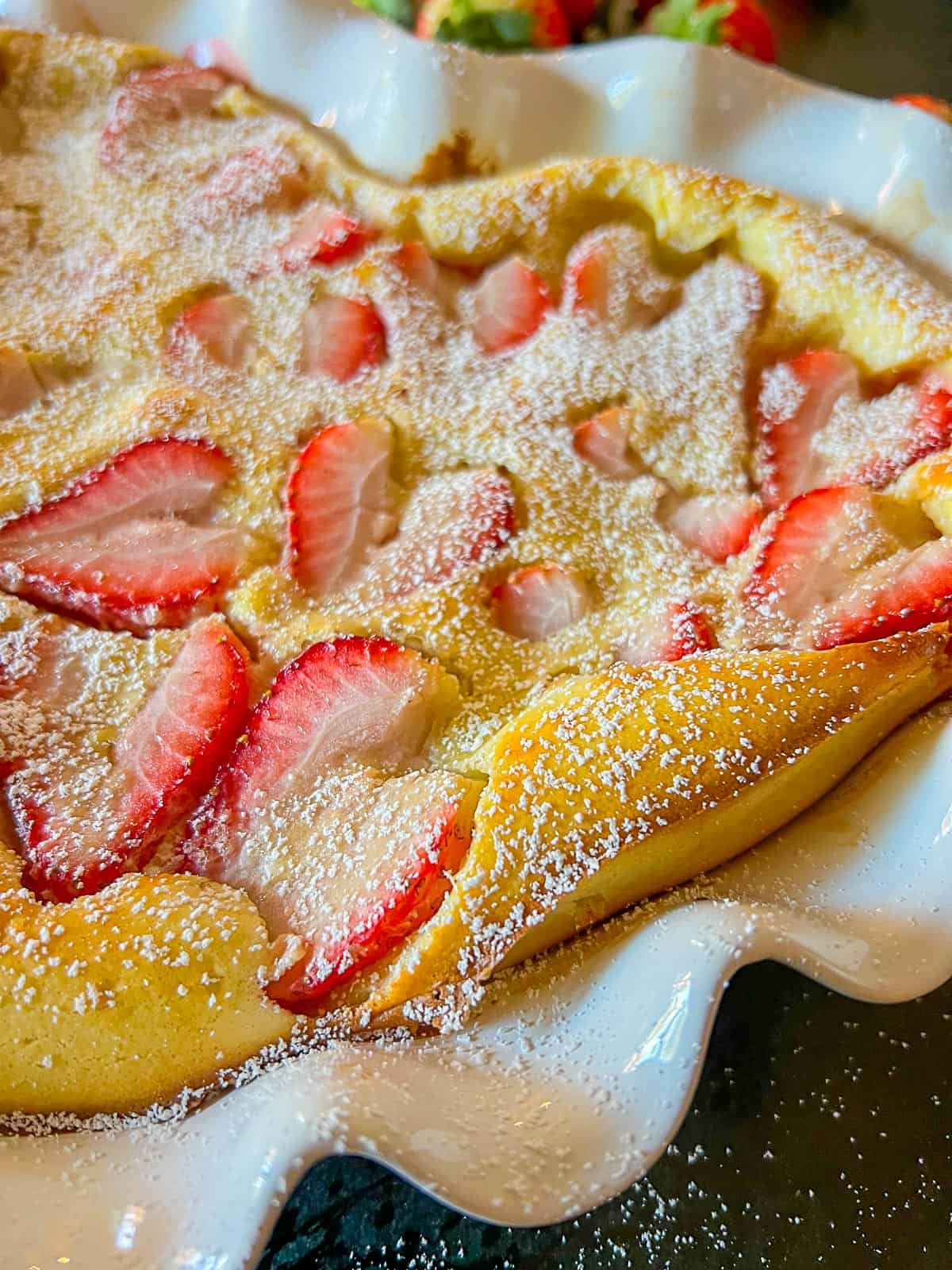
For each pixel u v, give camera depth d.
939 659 0.14
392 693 0.14
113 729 0.14
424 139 0.19
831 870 0.13
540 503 0.15
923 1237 0.12
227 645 0.14
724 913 0.12
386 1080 0.11
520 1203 0.10
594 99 0.19
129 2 0.21
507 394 0.17
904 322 0.17
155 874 0.13
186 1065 0.12
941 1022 0.14
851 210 0.19
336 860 0.12
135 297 0.18
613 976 0.12
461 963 0.12
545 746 0.13
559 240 0.19
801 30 0.27
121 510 0.15
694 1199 0.12
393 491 0.16
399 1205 0.12
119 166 0.19
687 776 0.12
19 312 0.18
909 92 0.26
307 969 0.12
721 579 0.15
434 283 0.18
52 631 0.14
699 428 0.17
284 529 0.15
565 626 0.15
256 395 0.17
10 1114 0.11
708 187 0.18
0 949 0.11
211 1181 0.10
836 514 0.15
